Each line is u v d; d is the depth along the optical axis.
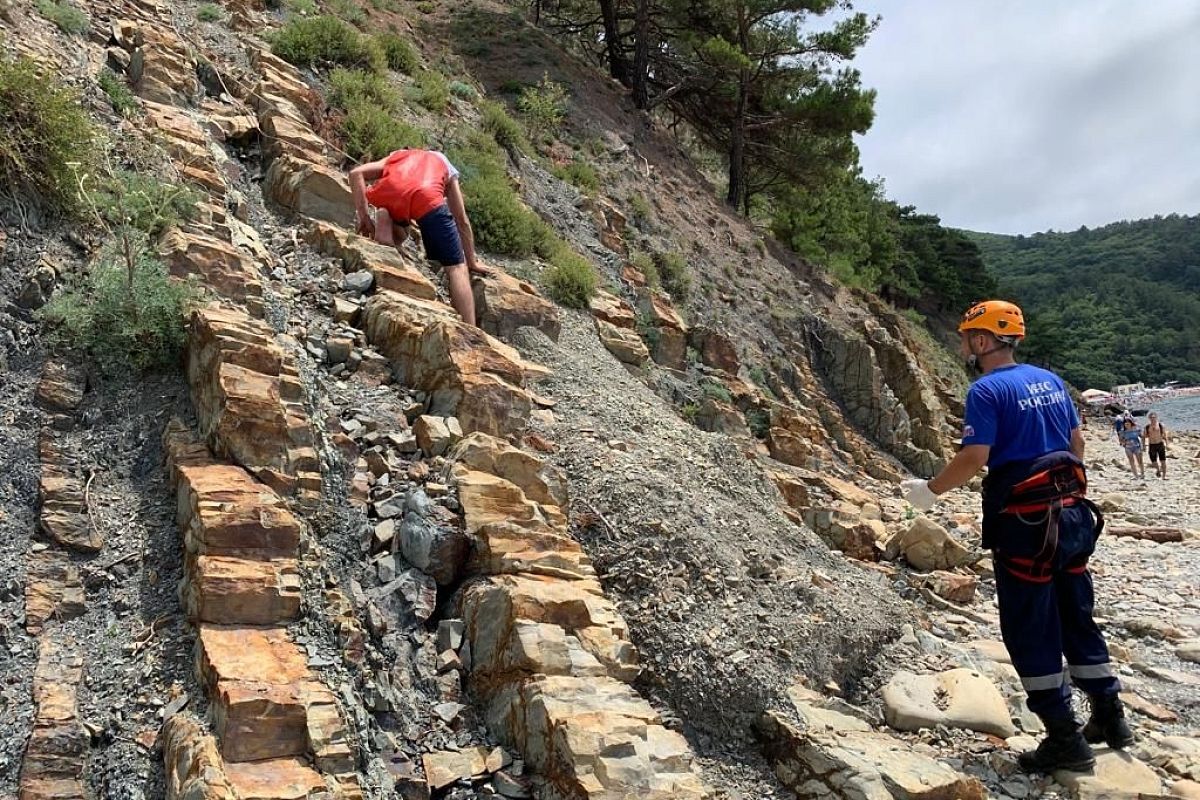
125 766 2.94
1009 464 3.83
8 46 5.68
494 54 16.78
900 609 5.45
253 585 3.38
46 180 4.89
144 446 4.20
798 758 3.69
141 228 5.25
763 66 20.66
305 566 3.68
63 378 4.25
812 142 21.39
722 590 4.57
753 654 4.22
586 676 3.56
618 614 4.09
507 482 4.43
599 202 12.90
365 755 3.12
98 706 3.12
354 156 8.35
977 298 52.75
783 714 3.89
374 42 11.12
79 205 4.99
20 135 4.84
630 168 15.48
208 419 4.11
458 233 6.91
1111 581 7.47
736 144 20.33
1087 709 4.55
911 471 14.62
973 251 53.97
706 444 6.66
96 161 5.26
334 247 6.33
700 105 21.78
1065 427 3.92
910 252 46.44
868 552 7.55
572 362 6.93
